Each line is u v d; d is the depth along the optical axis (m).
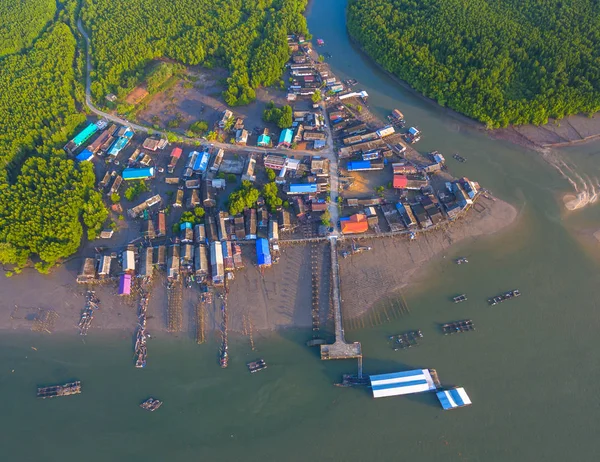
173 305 120.69
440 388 103.44
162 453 99.38
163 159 154.75
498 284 120.62
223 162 152.00
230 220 135.25
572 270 122.25
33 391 108.50
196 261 125.88
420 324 114.69
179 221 135.62
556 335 111.12
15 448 101.00
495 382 104.50
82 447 100.69
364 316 116.94
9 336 117.81
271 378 108.31
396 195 140.25
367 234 130.25
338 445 98.25
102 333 117.50
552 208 136.12
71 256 131.00
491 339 111.19
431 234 130.88
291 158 151.00
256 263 127.38
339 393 105.12
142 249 129.12
